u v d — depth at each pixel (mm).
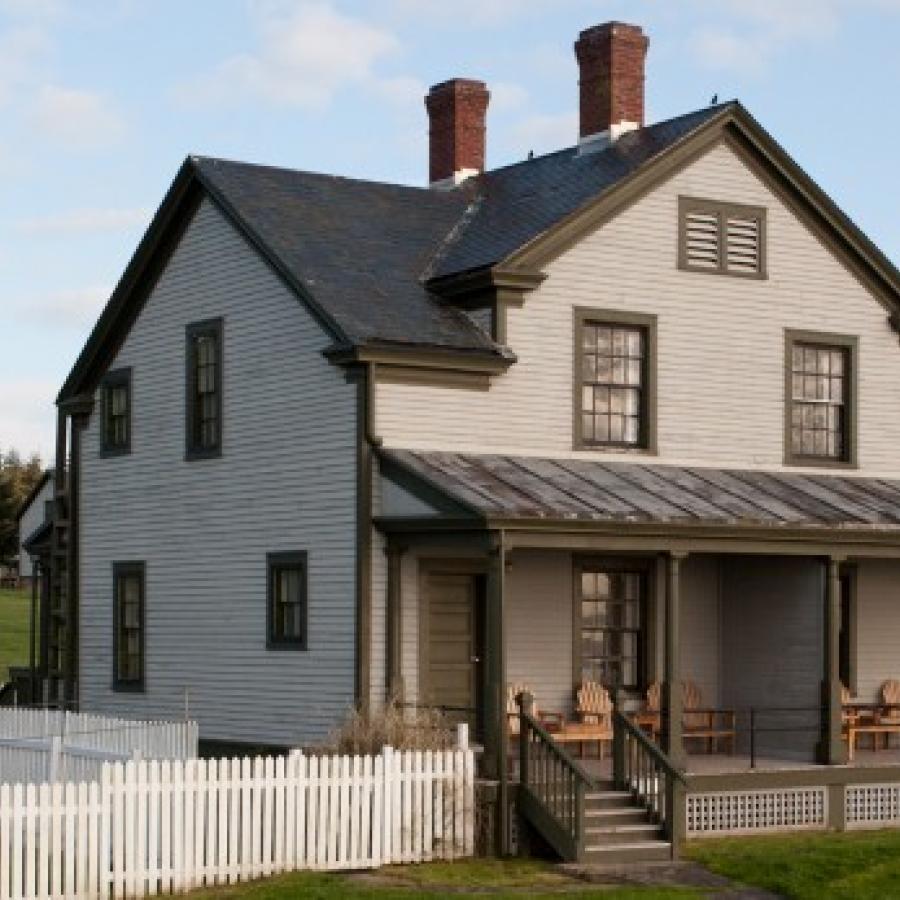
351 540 26703
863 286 31969
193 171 30594
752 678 30156
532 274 28078
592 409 28938
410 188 32312
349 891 20250
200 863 20922
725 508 27141
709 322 30156
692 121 30438
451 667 27688
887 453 32094
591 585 29359
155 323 32125
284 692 28141
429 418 27141
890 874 22062
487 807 23641
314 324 27703
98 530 33531
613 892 20812
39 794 19812
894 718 30859
